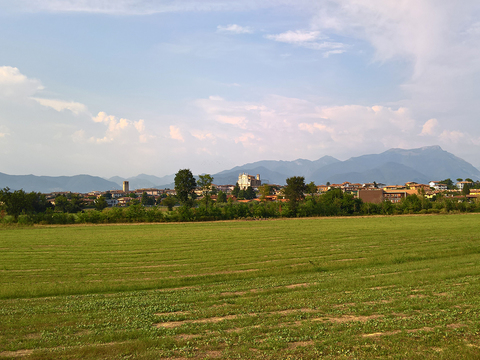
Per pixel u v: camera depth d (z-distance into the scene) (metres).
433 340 9.91
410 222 66.00
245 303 15.19
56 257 32.75
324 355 9.30
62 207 128.88
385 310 13.17
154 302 16.08
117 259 31.28
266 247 37.34
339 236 45.62
